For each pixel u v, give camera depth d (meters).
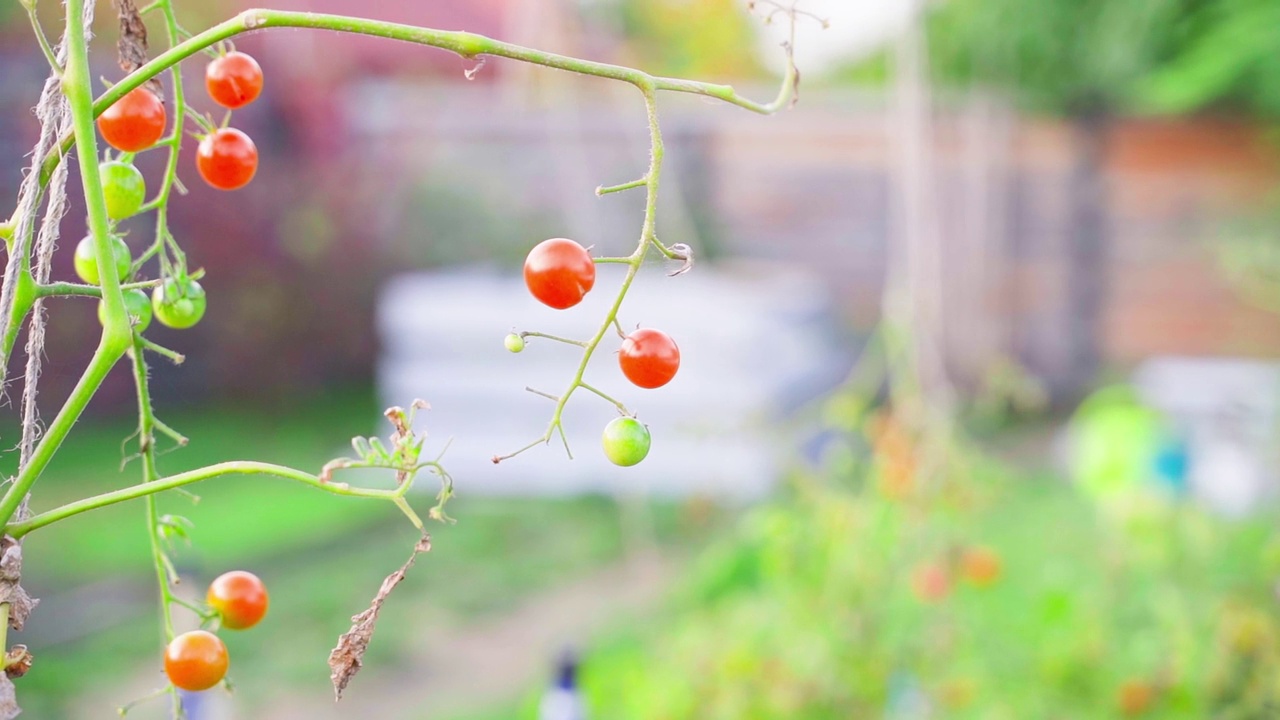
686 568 6.06
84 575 5.55
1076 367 10.66
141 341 1.07
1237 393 7.00
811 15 1.13
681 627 4.62
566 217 10.29
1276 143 10.16
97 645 4.75
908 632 3.76
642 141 8.29
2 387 0.99
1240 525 5.07
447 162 10.23
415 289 7.98
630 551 6.30
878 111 10.53
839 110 10.56
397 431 0.99
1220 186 10.38
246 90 1.17
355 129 10.21
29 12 0.92
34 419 1.03
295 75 9.77
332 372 9.67
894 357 3.52
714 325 7.30
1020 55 9.79
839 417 3.73
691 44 10.77
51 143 1.04
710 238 10.49
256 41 9.47
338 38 9.97
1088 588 4.31
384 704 4.47
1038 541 5.12
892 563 3.55
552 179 10.27
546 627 5.27
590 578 5.96
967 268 10.27
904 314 3.48
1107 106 10.31
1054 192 10.54
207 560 5.90
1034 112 10.38
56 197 1.04
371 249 9.86
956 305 10.27
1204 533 4.12
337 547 6.36
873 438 3.62
